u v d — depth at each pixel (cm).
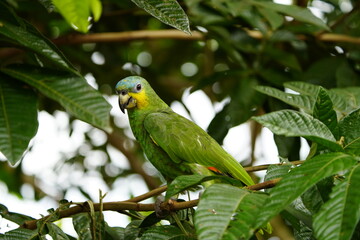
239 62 921
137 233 617
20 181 1196
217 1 832
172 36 977
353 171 361
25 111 479
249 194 389
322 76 926
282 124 431
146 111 854
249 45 927
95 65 1076
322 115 477
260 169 694
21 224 619
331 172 362
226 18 898
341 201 346
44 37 488
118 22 1055
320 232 338
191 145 761
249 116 877
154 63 1226
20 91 487
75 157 1198
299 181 365
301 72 928
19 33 485
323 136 433
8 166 1195
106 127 463
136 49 1228
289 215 473
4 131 468
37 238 545
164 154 788
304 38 1023
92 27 1052
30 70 487
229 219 363
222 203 374
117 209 579
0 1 483
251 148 1187
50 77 482
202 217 364
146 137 816
